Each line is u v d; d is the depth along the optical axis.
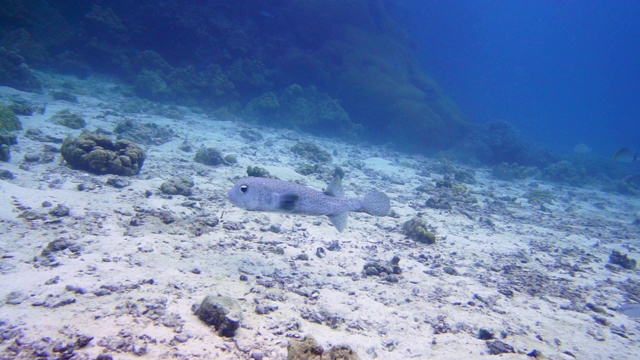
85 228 6.61
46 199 7.50
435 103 32.69
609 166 33.78
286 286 5.79
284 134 24.88
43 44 23.50
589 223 15.16
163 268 5.65
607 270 9.37
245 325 4.50
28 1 23.22
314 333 4.62
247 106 27.45
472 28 66.06
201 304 4.50
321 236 8.51
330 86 30.58
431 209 12.96
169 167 12.27
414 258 8.08
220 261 6.25
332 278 6.41
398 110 30.30
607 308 7.00
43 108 15.67
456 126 32.03
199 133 19.39
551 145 74.00
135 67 26.08
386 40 35.50
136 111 21.03
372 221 10.49
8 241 5.69
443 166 23.11
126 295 4.70
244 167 14.11
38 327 3.81
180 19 26.78
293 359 3.40
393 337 4.89
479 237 10.64
